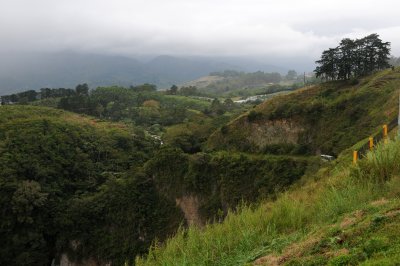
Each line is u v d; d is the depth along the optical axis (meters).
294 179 43.81
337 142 49.72
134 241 49.81
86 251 52.16
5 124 73.12
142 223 50.34
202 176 50.56
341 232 5.88
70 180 66.00
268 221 8.55
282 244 6.75
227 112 121.38
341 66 70.69
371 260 4.35
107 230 52.31
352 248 5.09
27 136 67.75
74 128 79.62
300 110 61.81
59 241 54.00
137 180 53.72
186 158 52.62
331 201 8.38
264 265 5.84
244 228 8.30
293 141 61.12
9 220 53.75
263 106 70.25
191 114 117.25
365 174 9.11
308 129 59.69
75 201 56.09
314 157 48.78
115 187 54.75
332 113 57.28
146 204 52.06
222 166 50.38
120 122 104.81
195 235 8.38
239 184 48.06
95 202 54.69
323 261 5.05
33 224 54.72
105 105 127.12
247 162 49.44
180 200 50.84
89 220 53.44
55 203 57.47
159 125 108.75
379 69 72.38
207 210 48.56
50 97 132.25
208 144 72.75
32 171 60.78
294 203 9.48
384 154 9.09
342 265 4.67
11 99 130.50
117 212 52.34
